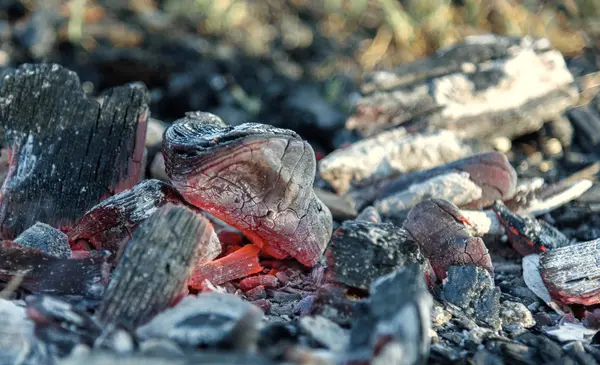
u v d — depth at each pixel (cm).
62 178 58
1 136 67
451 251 55
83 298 50
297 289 56
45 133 58
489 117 75
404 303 44
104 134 59
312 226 55
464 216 57
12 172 58
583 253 55
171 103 94
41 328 46
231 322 46
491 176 63
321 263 56
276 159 53
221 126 59
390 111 74
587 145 77
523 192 64
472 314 53
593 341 52
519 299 56
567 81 77
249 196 53
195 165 52
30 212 57
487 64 76
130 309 48
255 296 55
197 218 50
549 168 74
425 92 74
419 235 56
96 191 58
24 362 45
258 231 55
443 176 64
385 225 52
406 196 64
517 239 60
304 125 89
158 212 50
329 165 68
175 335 46
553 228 62
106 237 55
